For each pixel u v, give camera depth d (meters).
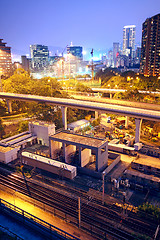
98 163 62.75
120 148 79.88
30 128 90.00
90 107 100.62
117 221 44.09
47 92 135.50
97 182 59.72
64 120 112.81
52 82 158.00
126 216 44.91
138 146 79.12
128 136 94.19
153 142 93.06
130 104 102.31
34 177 62.81
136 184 55.84
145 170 65.69
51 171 64.75
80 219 40.94
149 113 83.25
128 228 41.72
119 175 62.94
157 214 43.38
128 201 51.22
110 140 94.19
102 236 39.12
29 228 33.28
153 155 75.88
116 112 92.44
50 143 71.12
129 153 78.06
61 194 53.41
